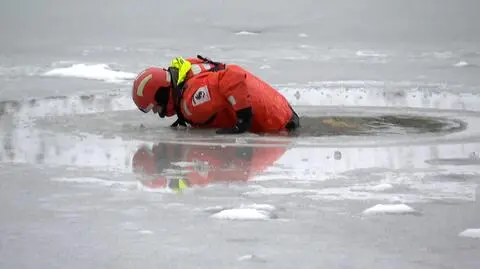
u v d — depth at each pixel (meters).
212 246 10.48
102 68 34.62
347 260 9.93
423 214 12.06
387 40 47.50
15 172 15.07
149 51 41.47
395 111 24.48
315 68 35.84
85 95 27.53
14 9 60.41
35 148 17.67
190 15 58.84
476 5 62.66
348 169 15.45
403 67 36.38
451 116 23.38
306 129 20.66
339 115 23.44
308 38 48.56
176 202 12.79
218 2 64.50
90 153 17.05
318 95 28.33
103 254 10.15
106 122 21.73
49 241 10.69
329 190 13.66
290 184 14.12
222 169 15.44
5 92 28.20
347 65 36.91
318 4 62.94
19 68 34.88
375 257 10.05
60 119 22.22
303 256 10.09
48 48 42.19
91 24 54.03
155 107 20.17
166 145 18.11
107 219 11.77
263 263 9.82
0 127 20.84
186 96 19.94
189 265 9.74
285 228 11.32
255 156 16.80
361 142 18.69
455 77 33.19
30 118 22.44
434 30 51.56
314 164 15.95
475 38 47.88
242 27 53.28
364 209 12.39
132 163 15.98
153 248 10.39
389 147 18.00
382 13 59.12
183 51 41.72
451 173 15.03
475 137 19.50
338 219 11.78
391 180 14.45
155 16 58.44
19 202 12.77
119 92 28.28
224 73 19.47
